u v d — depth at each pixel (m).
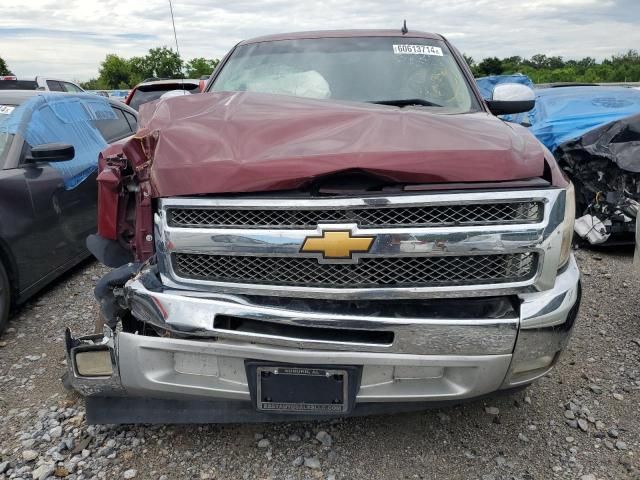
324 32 3.97
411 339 2.14
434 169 2.12
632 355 3.52
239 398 2.29
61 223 4.44
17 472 2.46
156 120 2.54
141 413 2.55
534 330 2.20
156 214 2.34
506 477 2.45
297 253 2.12
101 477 2.44
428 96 3.41
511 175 2.16
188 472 2.47
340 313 2.15
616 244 5.67
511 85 3.60
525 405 2.97
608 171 5.71
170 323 2.21
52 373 3.32
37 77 12.31
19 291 3.95
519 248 2.13
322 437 2.69
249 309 2.15
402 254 2.10
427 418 2.86
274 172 2.11
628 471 2.48
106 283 2.42
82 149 5.02
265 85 3.54
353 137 2.26
